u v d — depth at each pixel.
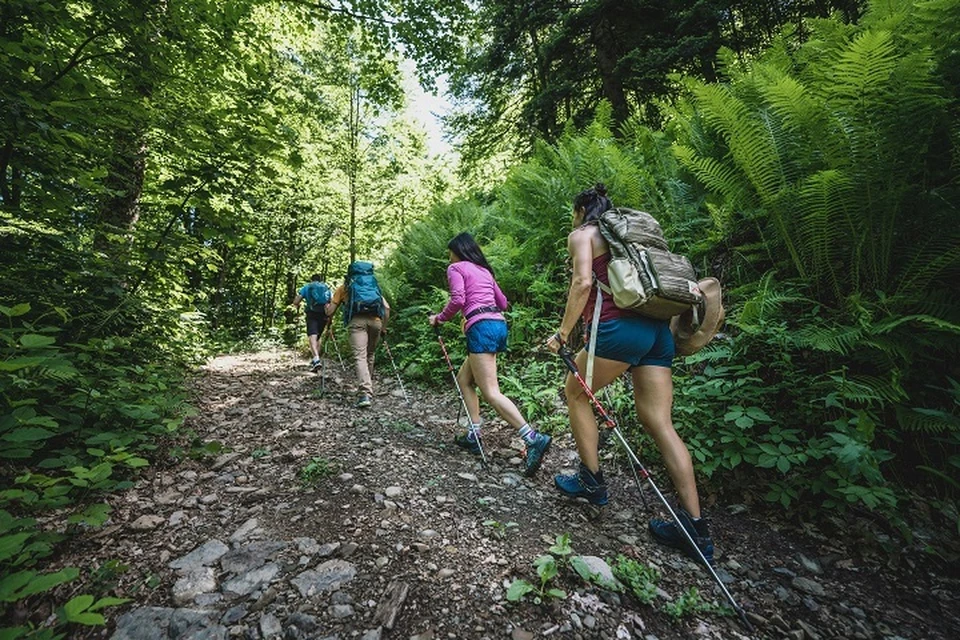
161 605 1.55
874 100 2.42
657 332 2.09
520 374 4.37
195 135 3.74
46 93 2.90
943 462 2.40
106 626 1.46
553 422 3.49
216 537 1.98
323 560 1.81
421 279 7.19
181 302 5.86
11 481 2.15
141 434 2.55
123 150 3.87
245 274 17.56
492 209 7.32
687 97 5.24
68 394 2.67
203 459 2.82
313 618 1.50
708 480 2.57
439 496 2.42
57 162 3.07
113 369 2.89
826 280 2.97
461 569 1.79
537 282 4.88
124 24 3.22
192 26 3.68
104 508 1.64
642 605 1.67
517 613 1.57
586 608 1.62
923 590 1.89
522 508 2.37
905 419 2.31
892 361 2.39
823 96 2.97
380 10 6.62
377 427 3.60
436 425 3.79
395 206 14.86
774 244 3.27
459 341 5.30
